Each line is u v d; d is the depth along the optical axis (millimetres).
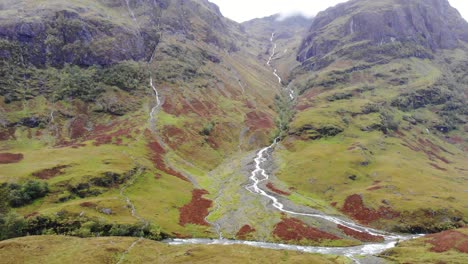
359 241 124000
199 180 187125
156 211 135500
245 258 93062
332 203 163375
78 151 181125
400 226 139000
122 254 94188
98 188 143750
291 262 91750
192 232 125688
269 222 134500
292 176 194500
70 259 88750
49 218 115625
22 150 190750
